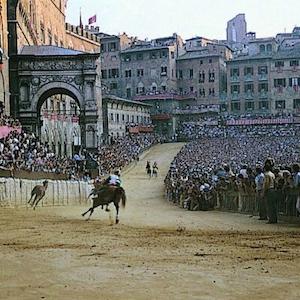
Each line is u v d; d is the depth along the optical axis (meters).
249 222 27.30
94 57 74.38
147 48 139.38
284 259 14.80
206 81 138.25
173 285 11.74
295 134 123.25
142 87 139.88
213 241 18.70
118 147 98.75
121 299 10.63
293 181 25.95
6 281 12.41
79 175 59.72
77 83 74.81
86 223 26.80
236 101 135.62
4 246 17.95
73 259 15.18
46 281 12.37
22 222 27.03
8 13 74.88
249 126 128.88
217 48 141.00
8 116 65.56
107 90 133.25
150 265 14.09
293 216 25.97
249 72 134.75
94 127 74.44
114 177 29.19
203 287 11.54
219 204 38.34
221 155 94.88
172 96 136.12
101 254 16.02
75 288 11.62
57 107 94.38
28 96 74.56
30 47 78.00
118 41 142.38
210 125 132.12
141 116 132.25
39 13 99.12
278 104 133.00
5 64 70.44
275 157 89.31
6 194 39.41
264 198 27.88
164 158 99.31
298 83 131.88
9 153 46.31
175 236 20.41
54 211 36.97
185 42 159.00
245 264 14.10
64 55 74.38
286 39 153.38
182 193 45.78
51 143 89.69
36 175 45.31
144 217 31.81
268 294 10.91
